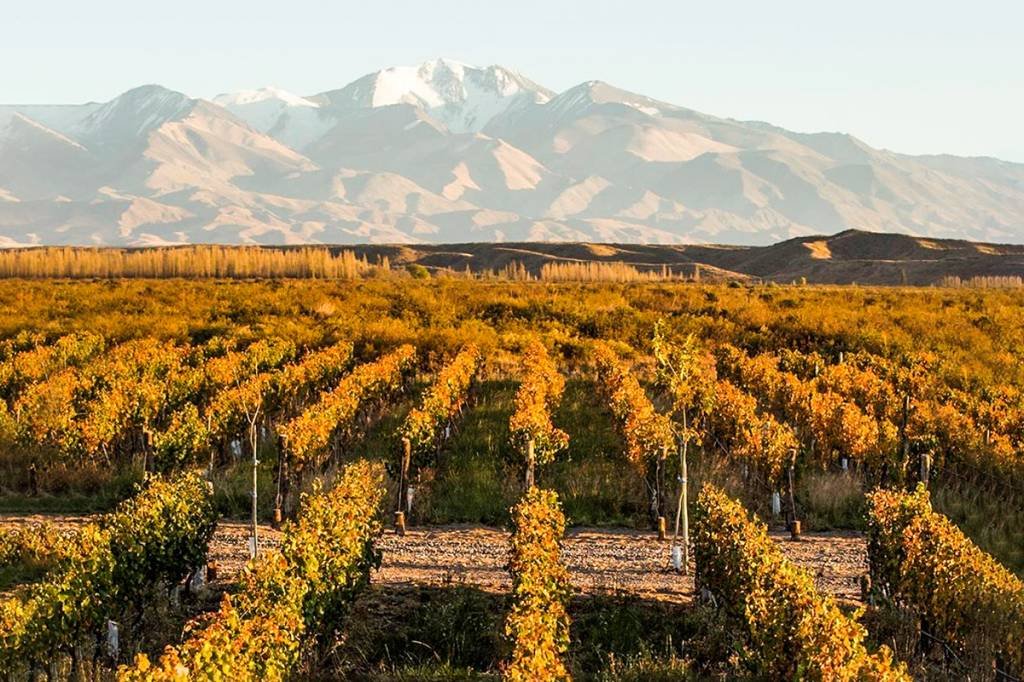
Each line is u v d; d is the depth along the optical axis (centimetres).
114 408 2522
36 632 1232
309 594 1312
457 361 3347
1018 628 1256
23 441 2481
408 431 2225
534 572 1420
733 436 2498
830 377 3406
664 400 3322
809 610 1193
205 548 1656
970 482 2325
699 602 1586
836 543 1994
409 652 1407
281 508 2122
